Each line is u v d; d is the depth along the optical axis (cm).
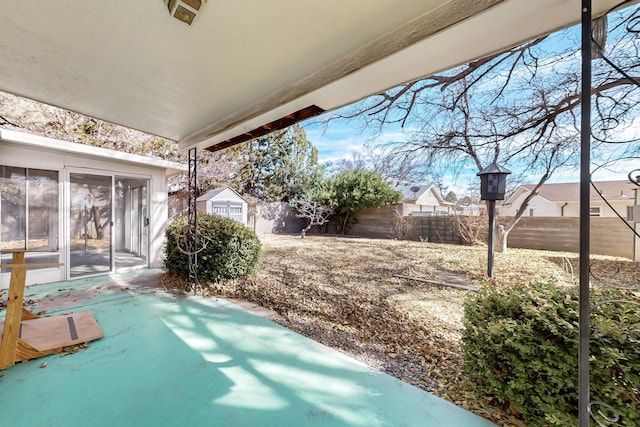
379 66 175
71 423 170
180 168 615
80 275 512
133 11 153
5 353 224
